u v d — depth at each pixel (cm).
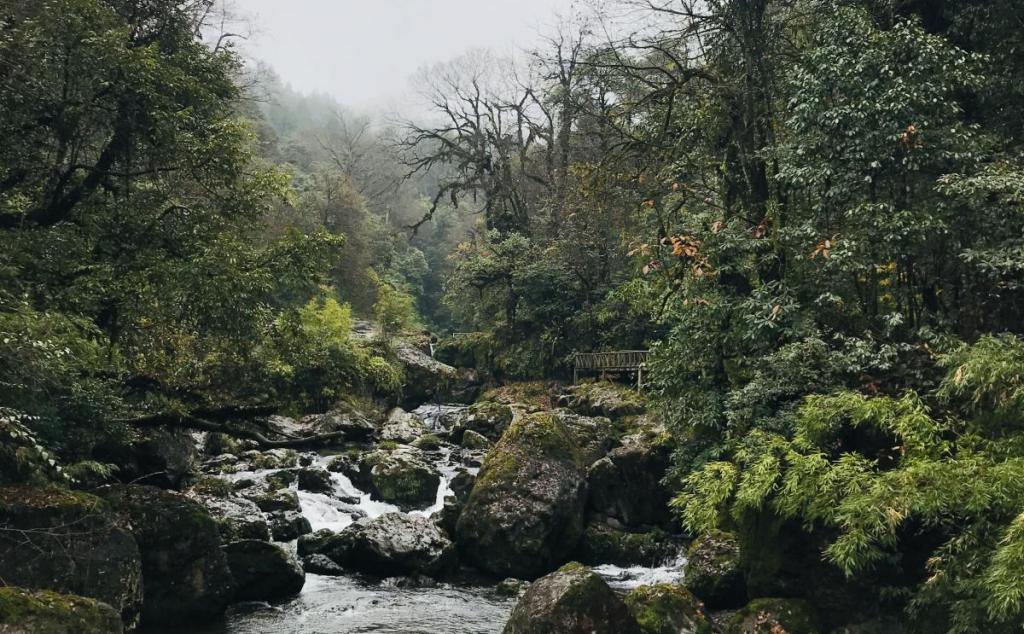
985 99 1140
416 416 2805
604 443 1540
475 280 3172
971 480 618
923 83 969
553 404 2612
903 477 643
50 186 1207
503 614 973
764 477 757
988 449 671
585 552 1244
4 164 1112
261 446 1984
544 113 3506
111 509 799
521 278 2964
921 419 710
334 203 4456
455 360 3594
